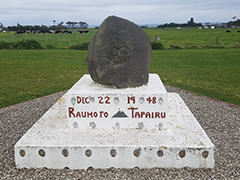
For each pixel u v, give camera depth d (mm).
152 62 15312
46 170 3793
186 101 7332
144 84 4656
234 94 8312
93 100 4293
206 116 6074
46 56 17469
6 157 4164
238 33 43062
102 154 3775
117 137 4051
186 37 35938
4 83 10078
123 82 4445
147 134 4152
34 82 10312
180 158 3748
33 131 4305
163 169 3748
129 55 4395
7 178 3576
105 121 4379
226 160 3984
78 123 4410
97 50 4480
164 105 4262
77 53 18938
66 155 3795
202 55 17766
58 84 9984
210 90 8906
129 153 3760
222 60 15578
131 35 4410
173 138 4000
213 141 4688
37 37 38438
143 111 4305
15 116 6188
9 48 20688
